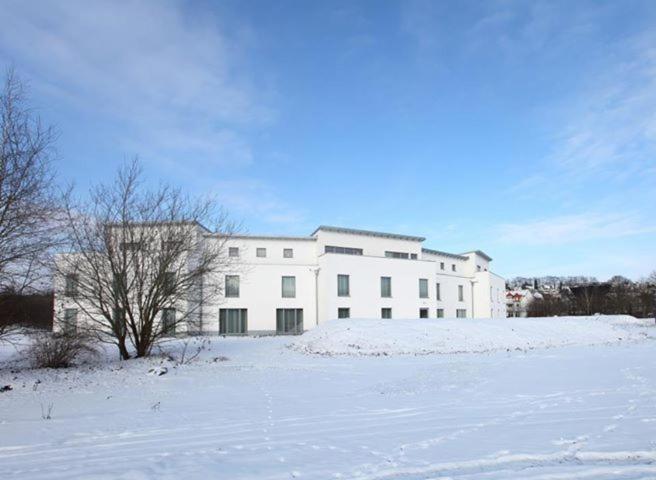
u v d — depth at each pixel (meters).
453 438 7.05
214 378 13.85
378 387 12.11
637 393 10.34
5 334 15.21
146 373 14.70
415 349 21.09
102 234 17.41
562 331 26.81
